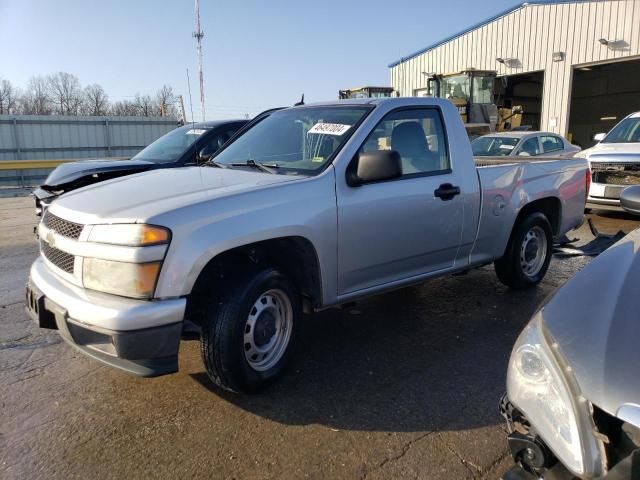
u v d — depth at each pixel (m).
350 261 3.76
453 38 27.77
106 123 24.97
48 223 3.47
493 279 5.97
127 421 3.17
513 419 2.04
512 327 4.57
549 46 23.64
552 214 5.73
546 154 12.10
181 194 3.26
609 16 21.48
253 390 3.38
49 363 3.94
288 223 3.34
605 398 1.66
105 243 2.95
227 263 3.38
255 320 3.34
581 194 5.88
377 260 3.93
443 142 4.46
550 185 5.40
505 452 2.85
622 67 32.06
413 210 4.08
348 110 4.20
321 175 3.62
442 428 3.08
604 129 34.94
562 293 2.19
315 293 3.67
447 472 2.69
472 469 2.71
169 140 7.99
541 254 5.59
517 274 5.34
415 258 4.23
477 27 26.53
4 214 12.13
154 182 3.71
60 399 3.42
